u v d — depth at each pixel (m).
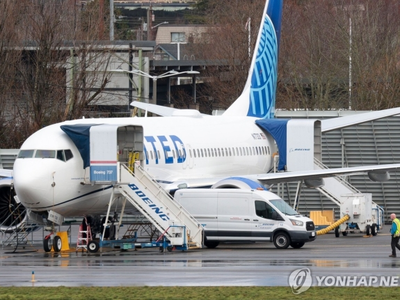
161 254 122.75
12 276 95.94
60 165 122.75
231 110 179.75
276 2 191.88
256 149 174.50
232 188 140.88
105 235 136.38
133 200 128.38
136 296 77.88
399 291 81.62
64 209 124.69
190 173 148.25
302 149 167.62
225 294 78.75
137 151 131.88
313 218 170.25
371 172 154.88
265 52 189.25
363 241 147.75
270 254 121.06
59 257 119.94
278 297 77.12
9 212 138.38
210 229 133.38
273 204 132.12
